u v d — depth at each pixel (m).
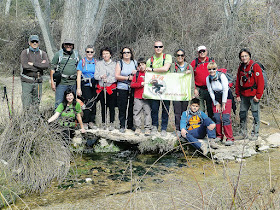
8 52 11.51
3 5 16.11
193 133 5.61
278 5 9.59
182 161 5.27
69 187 4.23
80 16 8.50
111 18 12.16
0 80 10.05
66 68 5.81
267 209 2.86
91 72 5.72
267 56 7.99
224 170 3.71
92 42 8.69
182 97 5.72
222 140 5.90
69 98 5.45
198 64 5.88
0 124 4.97
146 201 3.66
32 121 4.93
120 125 5.95
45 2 9.77
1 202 3.65
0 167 4.17
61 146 4.98
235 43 8.66
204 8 10.92
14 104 5.94
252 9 10.29
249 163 4.99
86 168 4.95
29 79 5.91
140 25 12.12
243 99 5.81
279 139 5.99
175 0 11.12
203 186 4.02
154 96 5.68
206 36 10.09
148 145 5.72
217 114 5.70
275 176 4.35
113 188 4.18
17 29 12.30
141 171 4.82
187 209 3.32
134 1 12.14
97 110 7.05
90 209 3.55
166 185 4.19
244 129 6.02
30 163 4.42
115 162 5.26
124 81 5.71
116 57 10.93
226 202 2.99
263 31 8.61
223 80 5.45
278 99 7.69
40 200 3.84
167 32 11.00
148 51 9.76
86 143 5.92
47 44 9.14
